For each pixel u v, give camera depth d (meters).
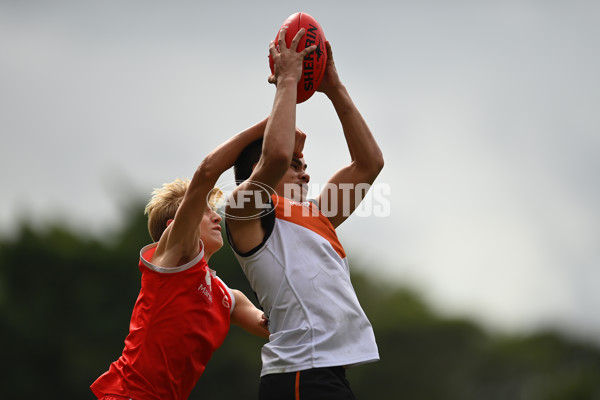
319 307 17.11
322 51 18.20
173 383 18.70
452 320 141.75
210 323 19.23
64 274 108.25
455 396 135.88
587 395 138.12
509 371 140.12
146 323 18.75
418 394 133.62
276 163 16.48
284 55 17.34
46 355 104.62
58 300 107.38
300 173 18.98
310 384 16.59
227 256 105.50
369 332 17.53
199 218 18.17
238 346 107.69
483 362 140.00
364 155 20.11
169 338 18.61
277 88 17.14
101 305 108.00
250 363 106.50
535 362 143.50
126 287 109.69
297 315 17.17
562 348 152.50
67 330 106.44
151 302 18.78
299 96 18.17
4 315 103.81
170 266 18.69
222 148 17.44
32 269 107.56
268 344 17.42
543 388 140.38
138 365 18.67
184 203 17.86
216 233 19.97
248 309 20.42
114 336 107.50
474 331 142.62
